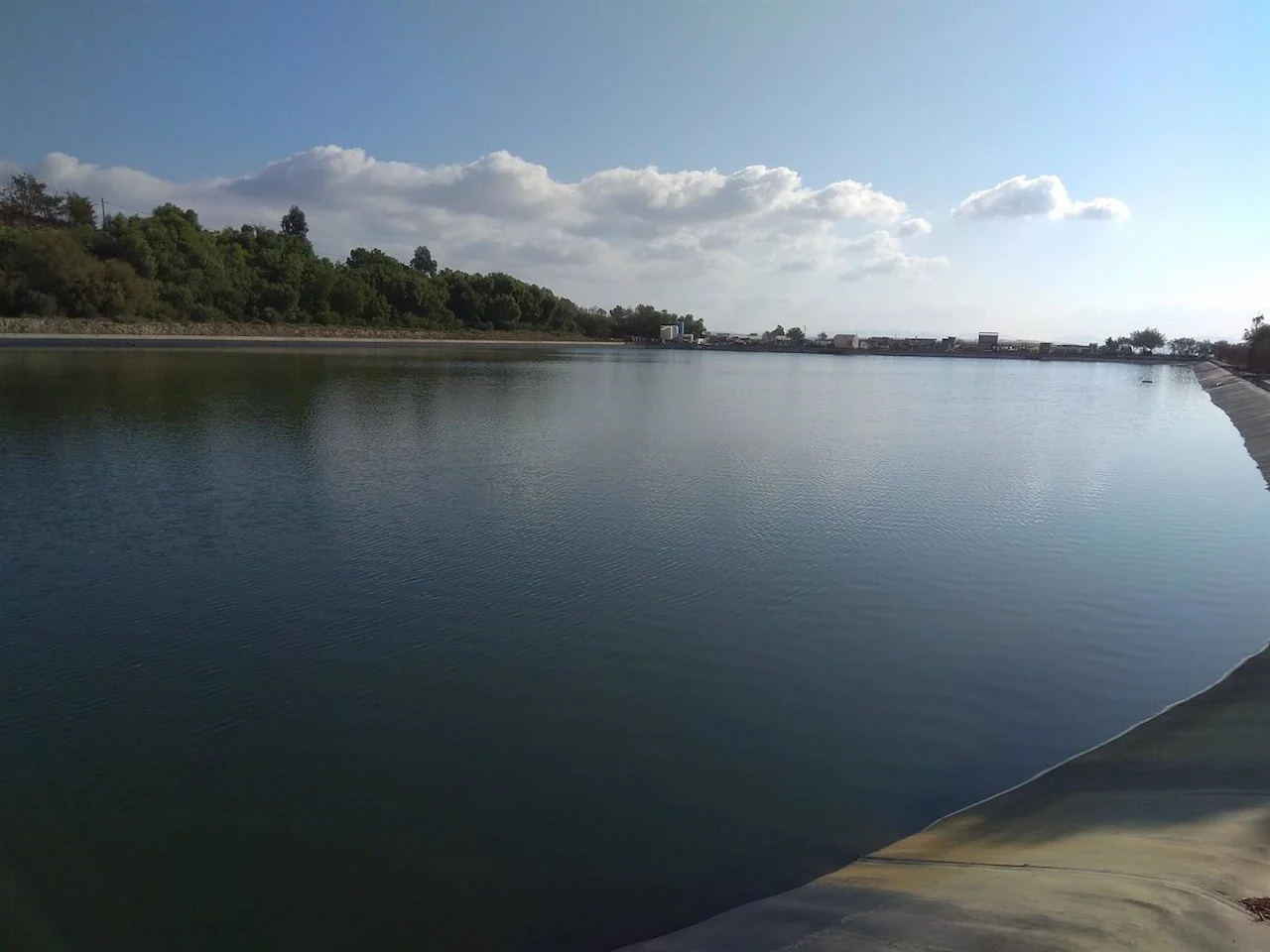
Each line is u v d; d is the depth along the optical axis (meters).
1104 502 19.05
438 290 131.50
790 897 5.44
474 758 7.47
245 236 111.12
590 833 6.34
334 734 7.88
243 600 11.45
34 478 18.66
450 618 10.88
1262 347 62.44
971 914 4.76
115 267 80.19
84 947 5.12
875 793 6.93
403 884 5.77
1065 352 166.50
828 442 28.34
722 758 7.50
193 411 30.39
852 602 11.74
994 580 12.84
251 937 5.24
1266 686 8.60
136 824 6.46
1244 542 15.31
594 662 9.55
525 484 19.31
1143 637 10.64
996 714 8.44
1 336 64.31
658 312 184.88
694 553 14.01
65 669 9.23
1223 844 5.38
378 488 18.50
